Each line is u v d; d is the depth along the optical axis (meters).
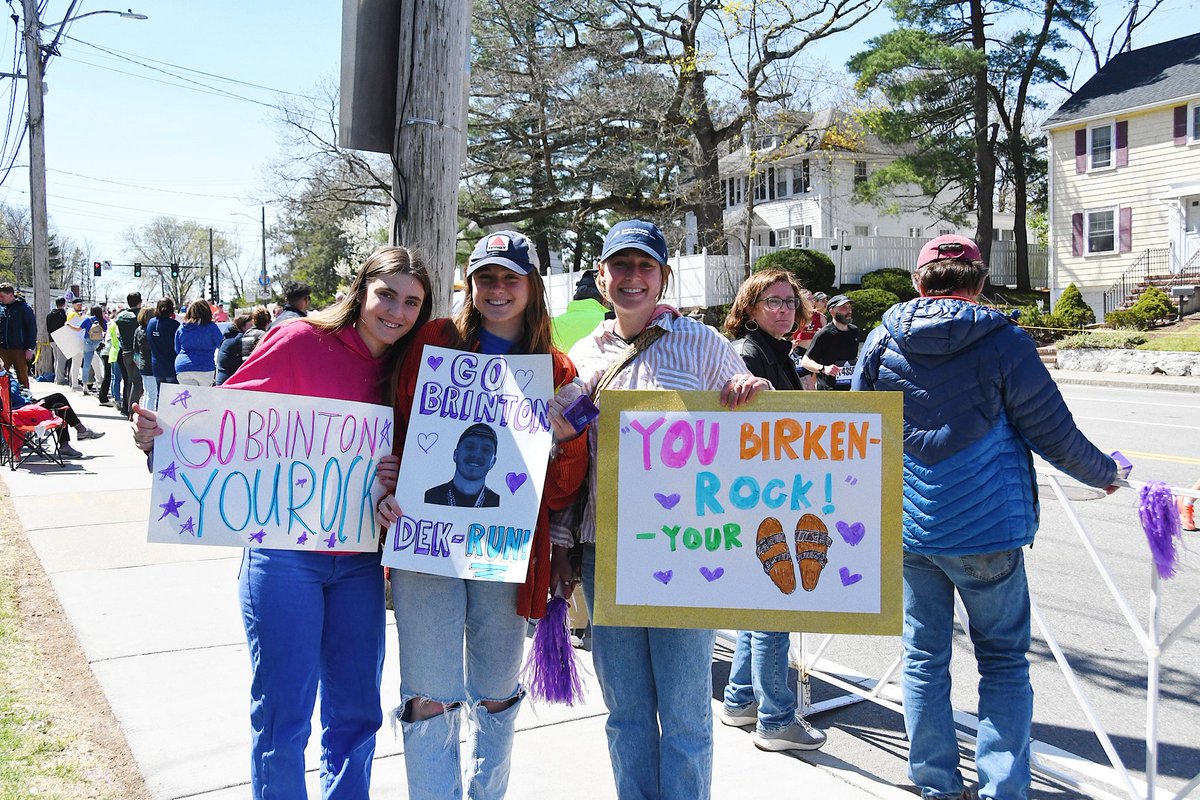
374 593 2.83
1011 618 2.95
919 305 3.04
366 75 5.06
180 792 3.16
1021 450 2.97
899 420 2.59
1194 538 6.74
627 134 29.25
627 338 2.88
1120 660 4.68
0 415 9.45
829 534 2.61
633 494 2.65
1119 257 29.73
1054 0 32.56
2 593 5.30
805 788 3.31
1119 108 29.12
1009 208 47.25
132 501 7.92
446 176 5.02
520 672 2.93
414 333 2.90
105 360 15.40
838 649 5.00
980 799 2.91
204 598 5.35
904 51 28.83
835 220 37.22
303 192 29.81
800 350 7.97
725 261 28.20
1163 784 3.42
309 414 2.72
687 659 2.66
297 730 2.63
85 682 4.10
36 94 20.61
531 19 28.25
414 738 2.71
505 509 2.71
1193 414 13.95
